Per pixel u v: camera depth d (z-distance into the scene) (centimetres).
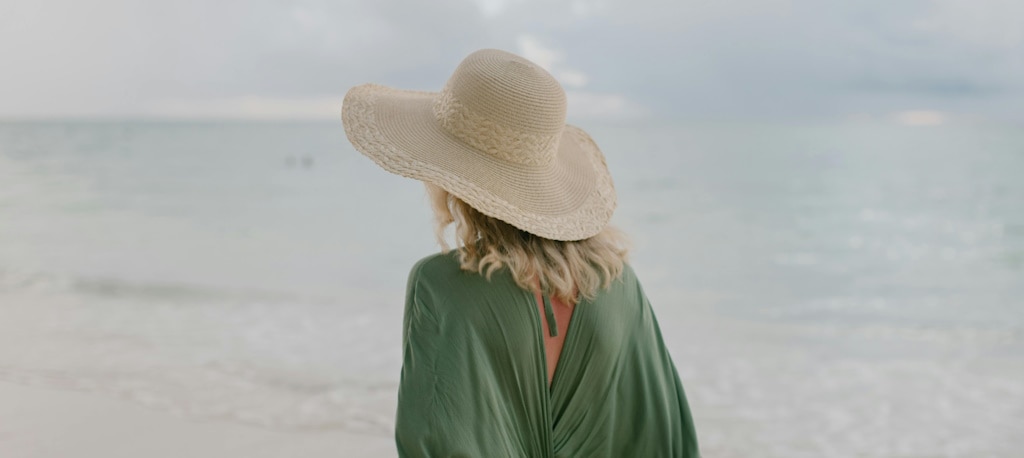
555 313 176
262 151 5294
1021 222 1802
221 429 446
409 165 176
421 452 162
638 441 184
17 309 785
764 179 3045
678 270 1208
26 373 557
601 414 180
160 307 812
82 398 490
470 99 176
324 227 1711
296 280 1038
